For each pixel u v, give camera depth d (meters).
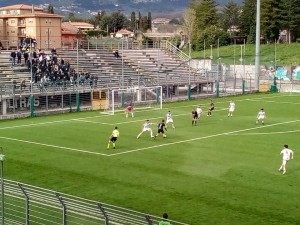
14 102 66.62
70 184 34.19
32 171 37.53
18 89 68.38
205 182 34.69
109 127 57.38
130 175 36.53
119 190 32.81
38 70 77.94
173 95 88.56
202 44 148.38
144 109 73.75
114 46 111.12
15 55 79.31
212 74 100.94
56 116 66.81
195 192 32.38
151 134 51.12
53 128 56.59
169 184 34.19
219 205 29.84
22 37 100.56
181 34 163.62
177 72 97.81
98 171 37.62
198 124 60.03
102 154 43.31
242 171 37.66
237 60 131.50
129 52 100.00
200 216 27.97
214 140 49.97
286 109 74.56
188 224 25.88
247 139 50.66
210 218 27.66
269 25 143.25
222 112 71.06
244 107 76.75
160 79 90.06
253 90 99.12
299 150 45.31
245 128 57.25
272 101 84.88
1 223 24.31
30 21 105.62
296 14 142.75
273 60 127.44
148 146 46.81
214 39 148.50
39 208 26.77
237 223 26.91
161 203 30.17
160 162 40.53
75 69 84.44
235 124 60.16
